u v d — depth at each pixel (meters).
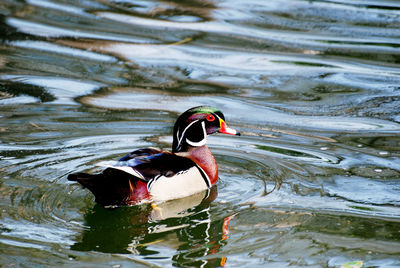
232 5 20.88
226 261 7.68
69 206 9.14
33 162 10.56
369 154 11.38
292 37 18.02
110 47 16.98
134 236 8.45
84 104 13.55
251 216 9.03
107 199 9.05
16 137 11.66
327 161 11.08
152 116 12.98
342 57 16.73
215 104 13.83
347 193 9.79
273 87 14.97
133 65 15.98
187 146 10.46
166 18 19.47
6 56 16.19
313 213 9.10
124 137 11.84
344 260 7.72
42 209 8.94
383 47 17.14
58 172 10.20
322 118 13.24
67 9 20.12
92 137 11.80
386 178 10.34
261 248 8.03
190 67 15.97
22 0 20.97
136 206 9.47
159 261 7.68
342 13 19.97
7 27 18.20
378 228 8.60
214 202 9.61
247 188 10.10
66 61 16.06
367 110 13.70
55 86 14.55
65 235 8.28
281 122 13.01
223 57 16.66
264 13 19.97
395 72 15.84
